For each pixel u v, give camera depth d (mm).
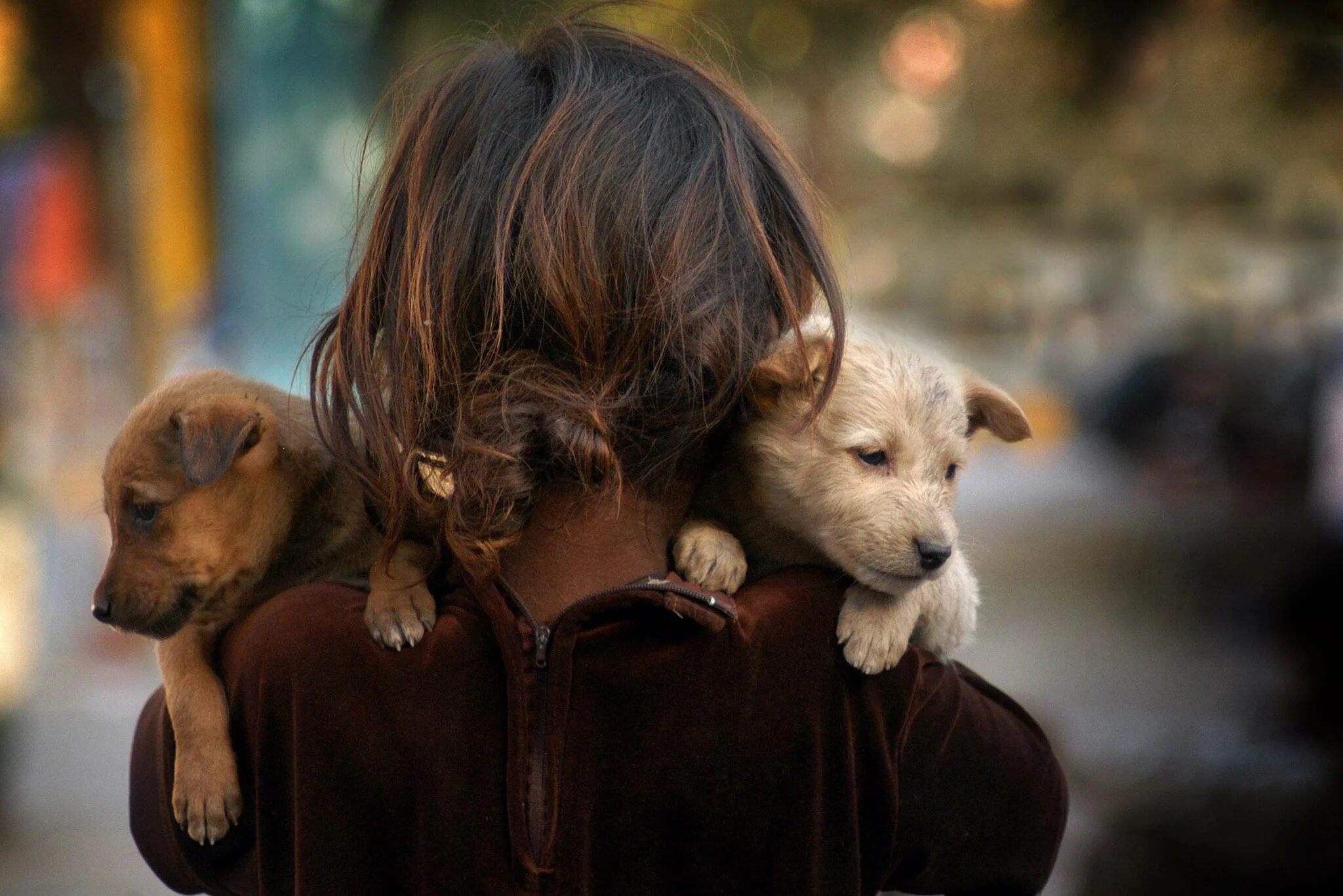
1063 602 12914
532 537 2512
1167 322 18266
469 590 2512
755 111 2789
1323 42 15727
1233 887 5672
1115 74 17266
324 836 2391
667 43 3283
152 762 2797
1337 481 13492
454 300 2471
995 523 16625
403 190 2613
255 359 14672
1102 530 15641
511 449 2387
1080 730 8625
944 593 3201
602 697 2412
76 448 13289
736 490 3273
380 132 3195
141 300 14406
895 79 18234
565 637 2398
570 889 2375
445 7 12656
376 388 2547
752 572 3156
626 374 2451
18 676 8469
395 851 2404
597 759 2408
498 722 2416
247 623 2645
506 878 2377
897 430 3172
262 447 2992
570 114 2535
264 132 14758
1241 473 15203
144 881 6746
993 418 3535
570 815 2387
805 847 2463
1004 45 17469
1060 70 17453
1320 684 6227
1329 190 17125
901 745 2574
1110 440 18500
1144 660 10758
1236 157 17125
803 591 2596
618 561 2516
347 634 2445
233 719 2586
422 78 2914
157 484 2920
